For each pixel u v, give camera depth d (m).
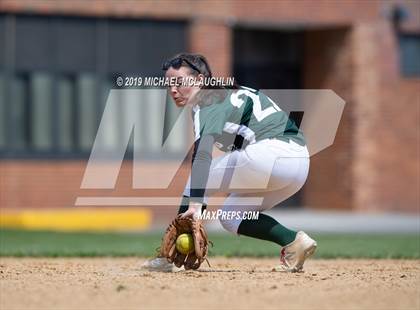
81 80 66.62
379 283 23.31
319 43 76.25
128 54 67.62
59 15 65.69
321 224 65.19
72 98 66.50
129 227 63.81
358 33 75.06
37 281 23.47
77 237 50.94
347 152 75.19
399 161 76.50
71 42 66.19
